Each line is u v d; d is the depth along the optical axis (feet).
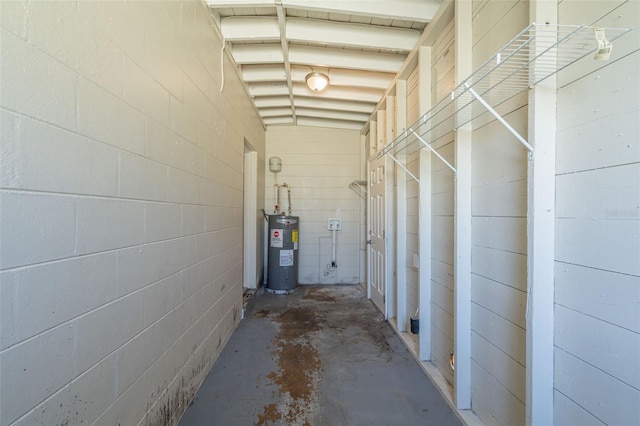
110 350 3.50
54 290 2.74
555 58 3.44
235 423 5.28
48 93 2.68
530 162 3.66
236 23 7.67
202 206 6.44
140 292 4.12
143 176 4.19
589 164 3.24
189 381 5.77
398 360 7.62
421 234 7.36
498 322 4.73
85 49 3.11
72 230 2.95
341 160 15.69
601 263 3.13
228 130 8.40
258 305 12.11
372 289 12.67
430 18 6.81
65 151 2.86
